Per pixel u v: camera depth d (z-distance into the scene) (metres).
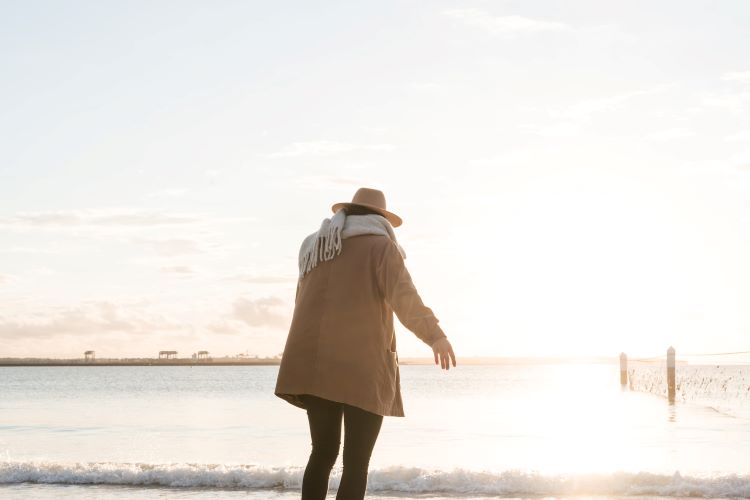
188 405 27.62
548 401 27.72
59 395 39.75
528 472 6.46
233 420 19.27
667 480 6.26
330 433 3.66
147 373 135.25
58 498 6.13
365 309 3.60
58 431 16.11
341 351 3.55
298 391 3.57
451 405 25.83
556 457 10.66
